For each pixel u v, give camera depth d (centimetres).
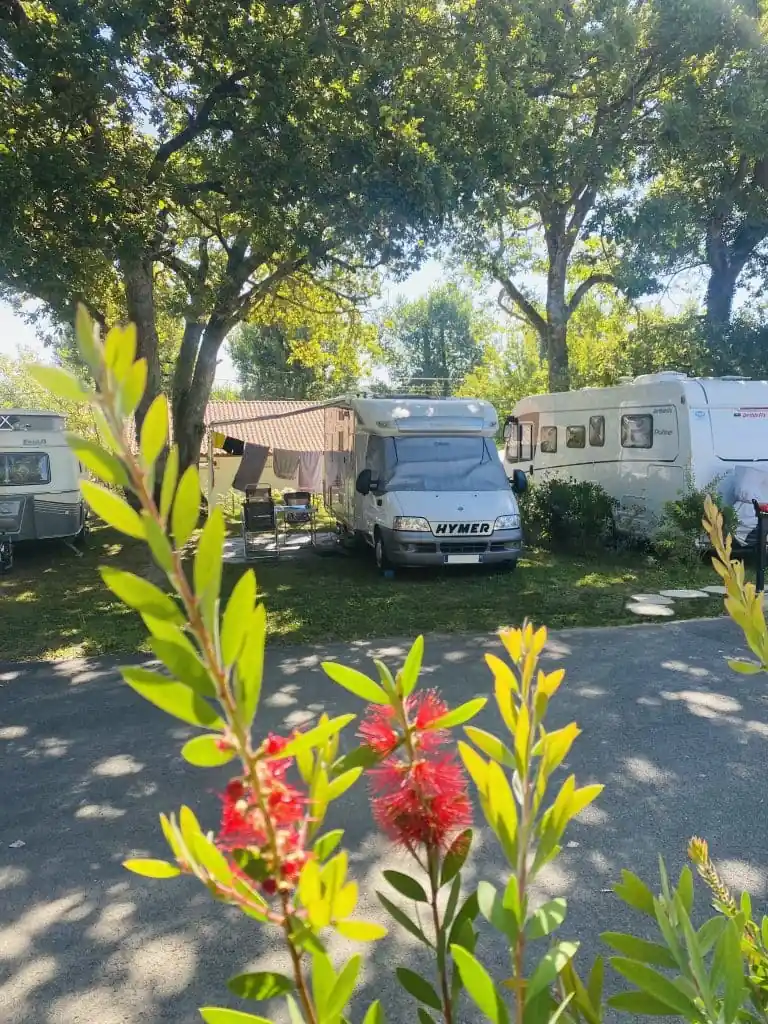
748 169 1723
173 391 1410
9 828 422
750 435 1213
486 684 638
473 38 1036
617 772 460
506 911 86
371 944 306
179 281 1491
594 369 2208
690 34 1284
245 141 975
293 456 2212
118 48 868
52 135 938
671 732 520
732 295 2055
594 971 109
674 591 991
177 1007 281
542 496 1461
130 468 62
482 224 1210
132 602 65
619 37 1185
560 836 88
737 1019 102
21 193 854
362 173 977
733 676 640
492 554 1119
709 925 109
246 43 947
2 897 355
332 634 820
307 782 85
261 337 4634
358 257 1370
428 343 6003
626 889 106
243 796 73
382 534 1134
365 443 1265
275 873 72
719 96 1341
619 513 1385
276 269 1490
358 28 1027
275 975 82
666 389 1248
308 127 992
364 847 378
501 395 2548
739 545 1080
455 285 2377
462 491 1159
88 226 905
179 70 1043
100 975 299
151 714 596
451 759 99
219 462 2177
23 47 835
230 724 69
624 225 1554
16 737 560
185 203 1082
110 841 404
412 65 1035
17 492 1414
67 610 988
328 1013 79
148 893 354
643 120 1377
